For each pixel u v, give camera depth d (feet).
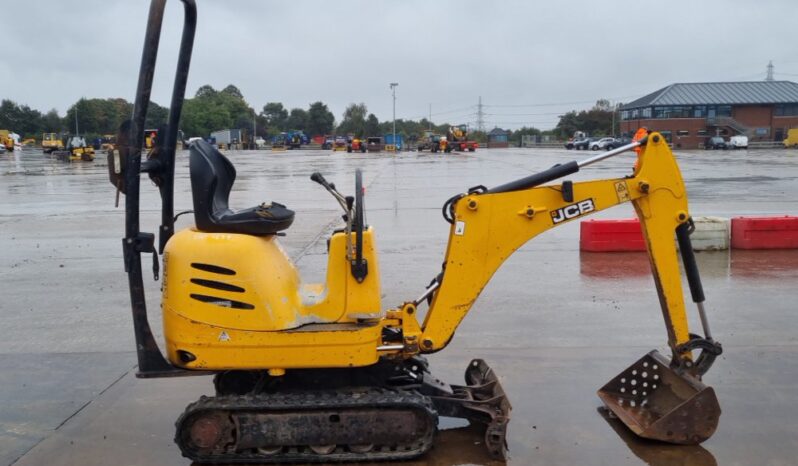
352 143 220.84
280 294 13.30
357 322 13.56
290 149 271.49
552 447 14.02
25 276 30.71
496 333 21.33
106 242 39.63
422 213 50.01
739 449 13.83
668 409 14.88
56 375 18.57
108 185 83.30
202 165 13.37
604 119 331.77
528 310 23.81
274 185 79.87
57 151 183.62
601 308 23.93
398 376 14.40
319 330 13.19
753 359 18.71
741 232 34.06
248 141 282.77
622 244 33.94
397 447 13.47
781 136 246.88
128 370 18.85
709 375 17.63
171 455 14.02
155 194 69.21
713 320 22.17
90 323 23.27
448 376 17.78
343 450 13.52
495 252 13.99
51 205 59.93
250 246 13.24
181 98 14.38
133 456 14.01
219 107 320.09
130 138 12.97
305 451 13.51
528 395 16.60
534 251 34.42
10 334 22.18
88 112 325.01
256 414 13.15
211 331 13.12
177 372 13.66
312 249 35.76
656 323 22.09
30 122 360.28
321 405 13.06
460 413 14.14
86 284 29.01
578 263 31.48
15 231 44.39
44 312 24.71
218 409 13.12
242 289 13.09
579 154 181.06
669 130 245.04
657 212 14.24
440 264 31.63
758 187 66.95
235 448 13.28
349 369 14.08
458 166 118.11
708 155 156.97
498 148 265.75
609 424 15.02
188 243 13.23
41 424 15.58
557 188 13.96
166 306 13.34
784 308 23.43
